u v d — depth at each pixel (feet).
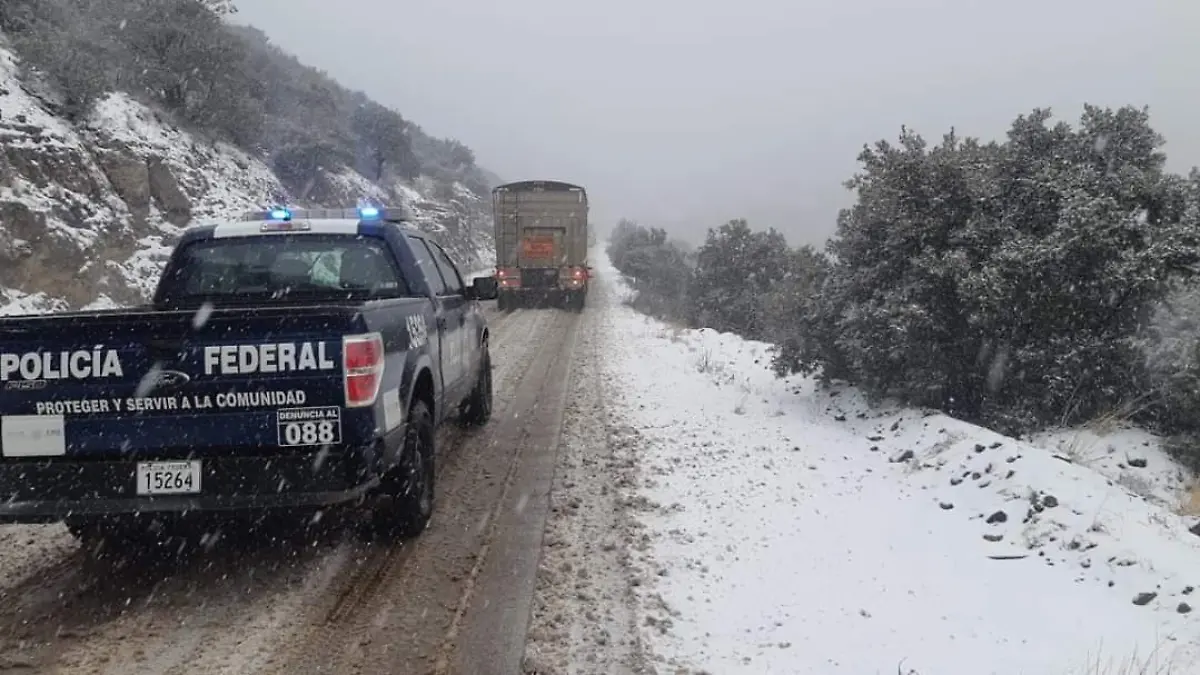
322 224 21.17
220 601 15.24
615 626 14.28
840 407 31.73
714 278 76.38
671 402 34.35
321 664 12.89
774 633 14.10
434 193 159.43
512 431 29.19
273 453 14.55
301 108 118.11
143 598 15.37
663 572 16.56
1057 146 29.12
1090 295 26.07
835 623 14.49
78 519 15.01
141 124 64.03
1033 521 18.26
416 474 18.13
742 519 19.86
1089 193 26.48
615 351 50.85
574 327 65.10
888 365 29.01
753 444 27.09
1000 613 14.88
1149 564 15.67
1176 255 24.67
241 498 14.43
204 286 21.01
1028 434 26.50
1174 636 13.57
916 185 28.37
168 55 70.54
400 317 17.26
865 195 30.53
